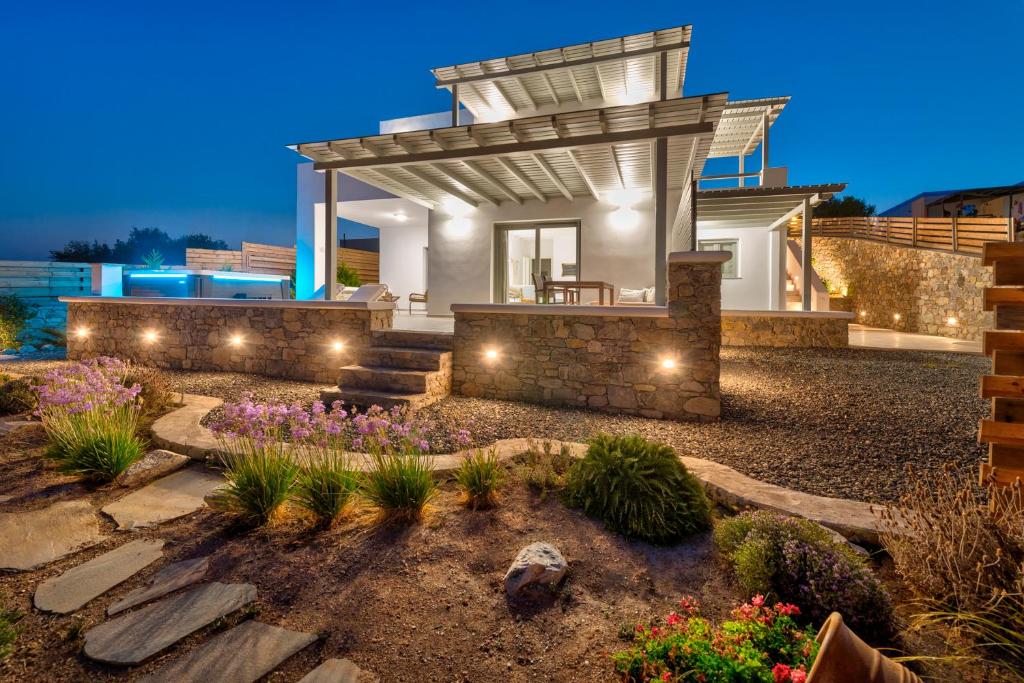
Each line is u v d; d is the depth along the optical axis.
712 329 4.94
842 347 9.46
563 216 10.74
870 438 4.25
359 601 2.26
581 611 2.16
